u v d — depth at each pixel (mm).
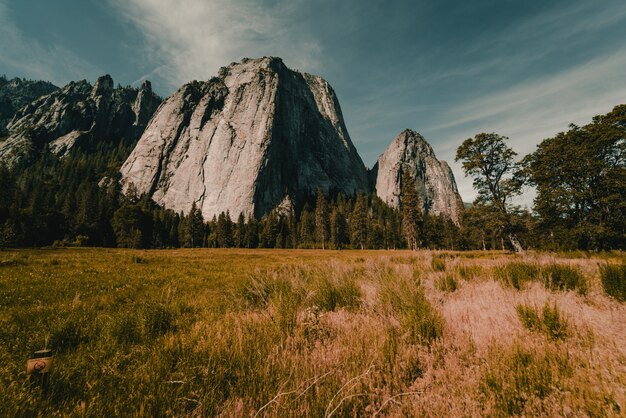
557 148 30109
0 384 2512
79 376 2996
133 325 4723
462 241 87188
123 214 81625
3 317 5355
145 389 2666
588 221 27953
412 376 3016
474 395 2523
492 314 4668
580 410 2266
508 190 30375
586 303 5469
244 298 6941
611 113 28500
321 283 6637
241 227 106125
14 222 62562
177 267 17906
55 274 12344
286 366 3082
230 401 2514
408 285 5637
